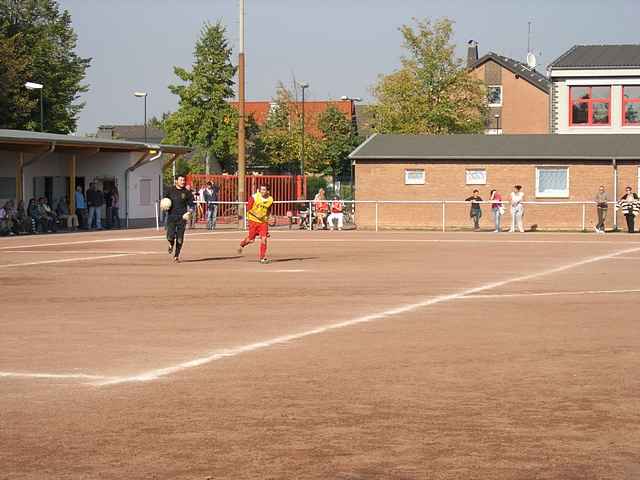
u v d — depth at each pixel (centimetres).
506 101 9231
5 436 845
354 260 2862
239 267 2620
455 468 752
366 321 1563
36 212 4478
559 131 6569
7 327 1505
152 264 2725
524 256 3022
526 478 729
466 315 1636
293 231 4766
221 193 6003
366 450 800
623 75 6475
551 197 5275
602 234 4481
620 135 5556
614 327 1490
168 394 1009
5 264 2725
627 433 853
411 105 7781
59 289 2072
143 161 5472
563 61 6581
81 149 4872
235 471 745
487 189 5322
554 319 1583
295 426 876
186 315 1645
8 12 9231
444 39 7825
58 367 1165
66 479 727
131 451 798
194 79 8138
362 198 5416
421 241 3866
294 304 1800
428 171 5359
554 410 936
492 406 953
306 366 1165
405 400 980
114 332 1449
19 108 8300
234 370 1141
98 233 4462
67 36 9481
